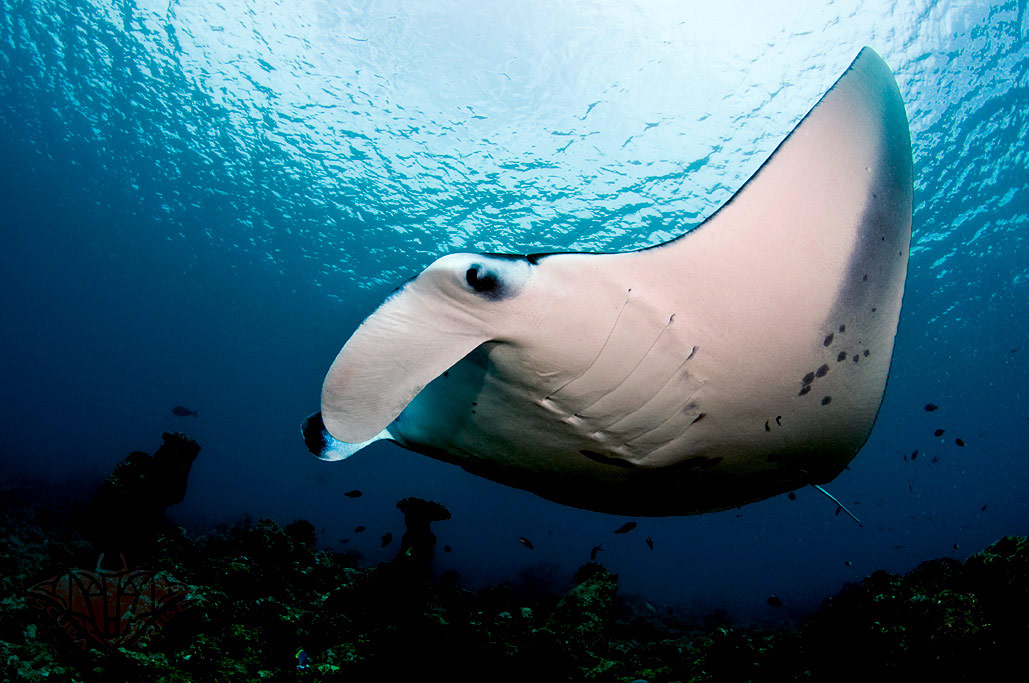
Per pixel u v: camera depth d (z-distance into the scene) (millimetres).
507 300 1323
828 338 1613
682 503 2186
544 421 1671
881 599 2645
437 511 3887
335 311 19984
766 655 2945
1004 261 13562
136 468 3943
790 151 1457
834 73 9609
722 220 1402
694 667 3033
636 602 9398
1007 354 16938
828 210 1506
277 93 11969
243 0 10328
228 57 11461
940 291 14406
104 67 12453
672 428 1662
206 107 12773
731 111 10352
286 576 3914
